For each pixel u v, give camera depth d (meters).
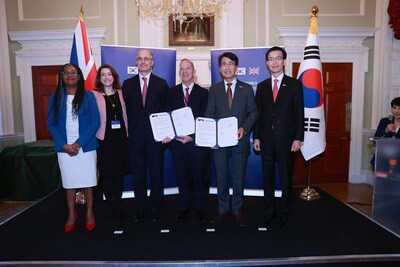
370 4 5.01
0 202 4.25
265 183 2.79
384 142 2.89
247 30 4.99
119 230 2.78
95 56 4.96
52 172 4.25
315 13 3.69
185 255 2.29
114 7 4.97
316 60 3.62
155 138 2.77
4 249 2.41
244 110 2.75
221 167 2.83
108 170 2.81
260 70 3.63
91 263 2.18
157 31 4.95
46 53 5.05
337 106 5.15
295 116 2.66
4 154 4.23
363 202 4.21
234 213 2.87
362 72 5.06
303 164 5.21
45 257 2.28
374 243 2.48
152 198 2.99
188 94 2.89
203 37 4.95
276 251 2.34
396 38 4.57
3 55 5.02
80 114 2.60
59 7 5.03
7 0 5.04
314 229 2.79
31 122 5.21
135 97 2.82
